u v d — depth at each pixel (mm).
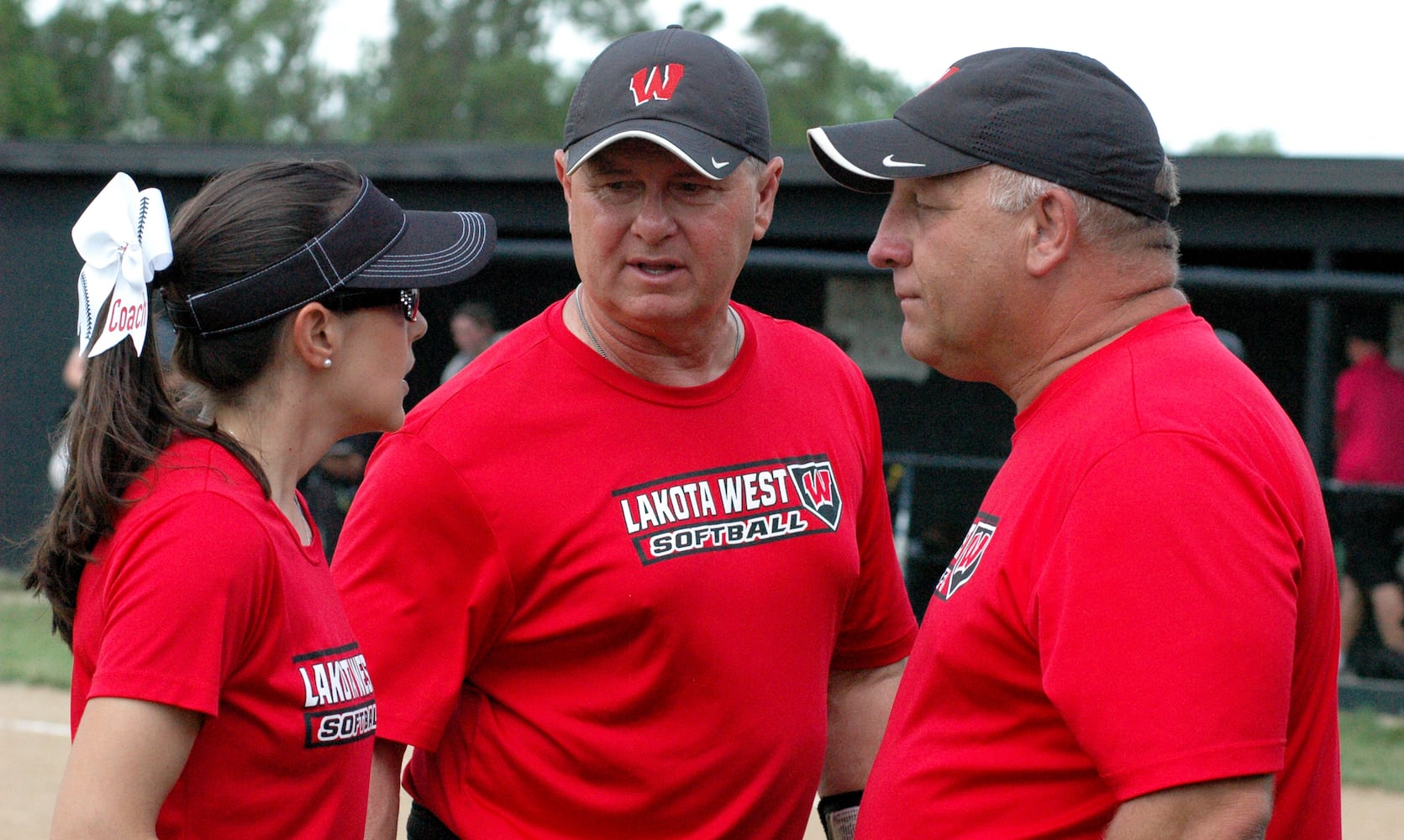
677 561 5395
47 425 25859
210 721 3990
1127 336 4496
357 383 4562
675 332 5438
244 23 103312
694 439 5559
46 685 18266
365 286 4473
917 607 20609
